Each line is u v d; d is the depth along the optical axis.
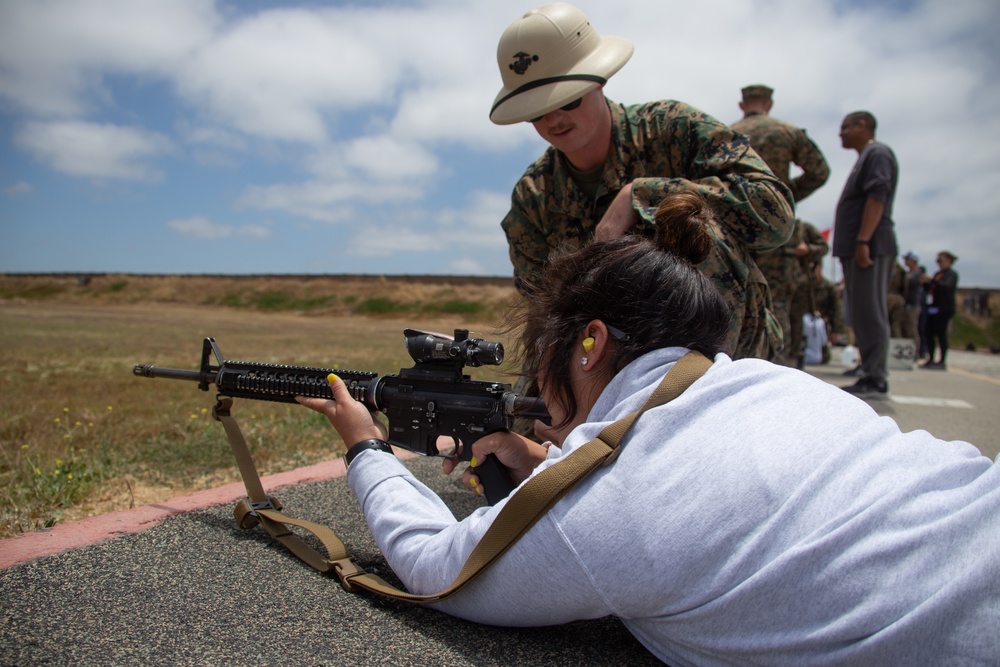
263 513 2.22
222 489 2.83
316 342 14.91
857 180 5.74
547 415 1.81
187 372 2.43
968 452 1.36
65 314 29.44
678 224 1.63
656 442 1.32
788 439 1.28
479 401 1.91
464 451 1.97
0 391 6.12
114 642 1.55
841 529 1.17
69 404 5.36
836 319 11.98
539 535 1.36
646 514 1.27
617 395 1.43
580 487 1.35
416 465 3.49
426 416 2.00
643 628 1.42
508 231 3.07
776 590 1.20
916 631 1.12
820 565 1.18
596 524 1.30
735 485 1.25
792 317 7.09
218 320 28.98
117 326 20.16
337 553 1.96
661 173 2.74
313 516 2.54
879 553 1.16
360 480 1.88
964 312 27.42
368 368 8.52
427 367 2.03
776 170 4.91
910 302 11.81
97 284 52.94
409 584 1.69
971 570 1.12
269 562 2.06
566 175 2.90
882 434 1.30
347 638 1.60
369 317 39.81
